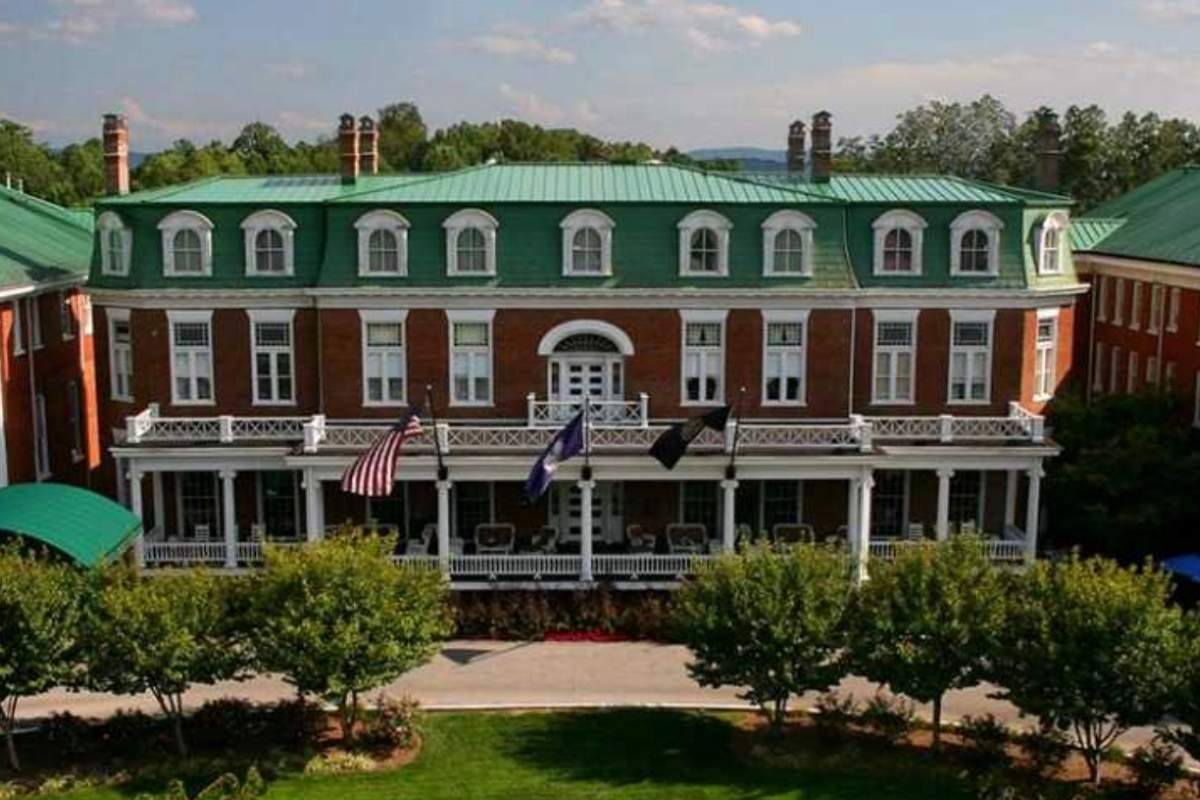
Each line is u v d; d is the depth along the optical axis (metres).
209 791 29.77
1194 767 32.62
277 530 47.34
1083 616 30.02
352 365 45.09
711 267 44.88
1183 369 53.94
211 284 45.12
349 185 48.75
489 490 46.72
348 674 31.47
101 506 41.81
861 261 45.75
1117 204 69.75
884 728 34.03
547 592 43.06
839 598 32.34
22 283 48.47
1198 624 30.64
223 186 48.66
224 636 32.19
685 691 37.22
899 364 46.31
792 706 36.22
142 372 45.62
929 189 48.16
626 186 46.75
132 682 31.44
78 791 30.91
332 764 32.06
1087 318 63.56
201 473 47.03
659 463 43.22
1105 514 45.41
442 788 31.12
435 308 44.78
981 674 31.62
